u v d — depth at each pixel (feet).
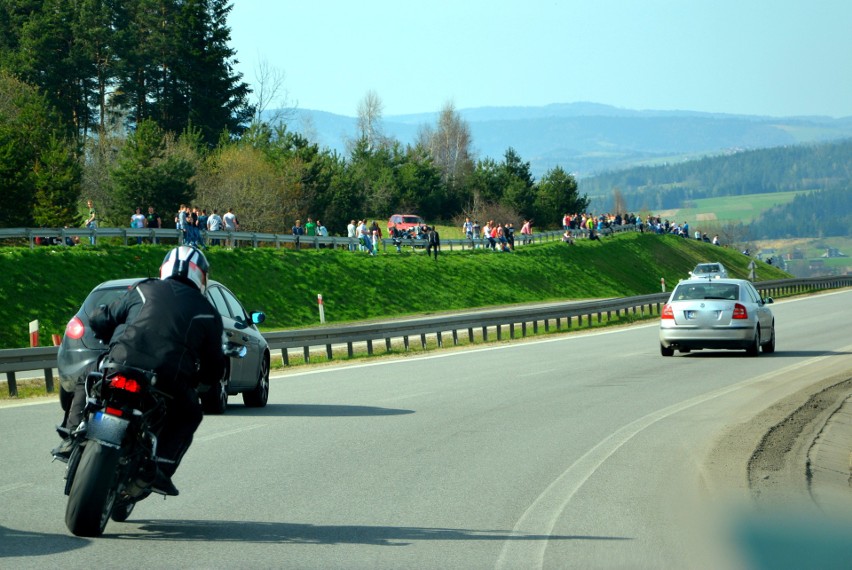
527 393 158.20
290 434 115.34
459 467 95.20
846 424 126.93
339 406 142.51
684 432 117.70
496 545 66.13
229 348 74.18
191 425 68.23
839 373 187.01
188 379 66.23
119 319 67.10
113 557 61.77
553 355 234.38
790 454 103.60
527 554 63.82
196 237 409.28
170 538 67.15
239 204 590.55
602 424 124.26
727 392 158.71
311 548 64.90
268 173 629.10
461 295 514.68
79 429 64.18
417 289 492.13
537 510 76.95
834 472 97.60
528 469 94.27
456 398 151.74
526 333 329.93
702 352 238.68
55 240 371.97
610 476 90.79
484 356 234.38
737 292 221.05
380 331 247.50
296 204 650.43
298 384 173.99
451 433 116.67
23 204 457.27
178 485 86.17
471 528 71.00
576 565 61.36
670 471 93.30
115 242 397.60
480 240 625.82
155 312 65.57
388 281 481.87
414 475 91.15
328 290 440.04
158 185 531.50
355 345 288.10
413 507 77.87
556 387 166.71
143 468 65.62
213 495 82.07
